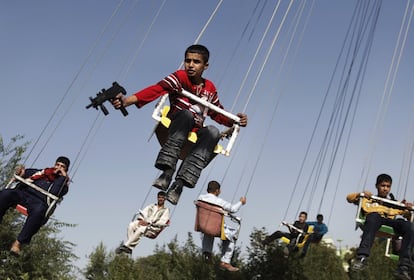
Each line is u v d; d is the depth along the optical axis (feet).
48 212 24.36
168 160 19.94
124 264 78.89
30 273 56.24
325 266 91.20
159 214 32.60
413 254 26.63
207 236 36.11
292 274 73.51
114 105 18.94
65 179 24.82
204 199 34.06
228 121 21.57
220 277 74.08
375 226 26.37
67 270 58.44
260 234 75.41
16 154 56.80
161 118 20.30
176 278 76.95
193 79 21.04
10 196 24.31
